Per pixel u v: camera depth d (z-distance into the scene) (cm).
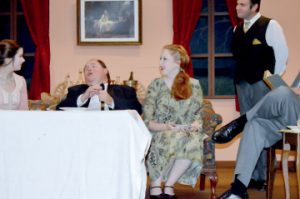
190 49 539
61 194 195
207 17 553
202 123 308
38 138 196
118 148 197
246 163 280
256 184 366
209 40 550
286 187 283
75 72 537
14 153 196
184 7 528
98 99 277
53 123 197
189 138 286
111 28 534
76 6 537
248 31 361
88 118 198
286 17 533
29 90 538
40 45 529
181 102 295
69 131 197
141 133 201
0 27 554
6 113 197
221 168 525
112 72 538
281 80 312
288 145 280
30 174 195
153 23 539
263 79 324
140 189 199
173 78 300
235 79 378
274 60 352
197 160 283
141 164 202
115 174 196
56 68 537
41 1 532
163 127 285
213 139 309
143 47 539
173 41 531
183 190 370
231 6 529
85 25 535
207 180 430
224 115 539
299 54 532
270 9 534
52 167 196
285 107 289
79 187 195
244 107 371
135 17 534
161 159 278
